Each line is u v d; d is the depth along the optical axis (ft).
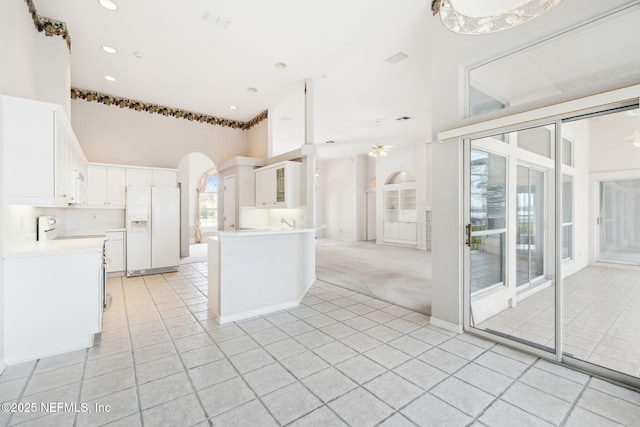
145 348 8.41
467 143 9.53
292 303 12.14
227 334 9.40
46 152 7.93
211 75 15.44
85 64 14.29
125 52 13.17
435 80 10.02
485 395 6.30
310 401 6.08
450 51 9.59
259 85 16.69
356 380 6.84
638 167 11.32
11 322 7.46
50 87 10.98
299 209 17.67
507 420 5.53
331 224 42.37
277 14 10.57
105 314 11.15
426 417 5.61
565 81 8.10
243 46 12.68
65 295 8.12
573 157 12.38
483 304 10.61
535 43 8.14
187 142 21.03
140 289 14.57
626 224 11.79
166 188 18.06
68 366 7.41
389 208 35.78
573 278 12.81
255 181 21.06
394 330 9.75
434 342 8.84
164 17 10.77
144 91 17.61
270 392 6.38
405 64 14.28
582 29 7.50
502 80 9.23
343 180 40.55
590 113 7.16
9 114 7.48
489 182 11.50
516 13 4.19
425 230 29.96
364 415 5.66
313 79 15.83
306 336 9.26
